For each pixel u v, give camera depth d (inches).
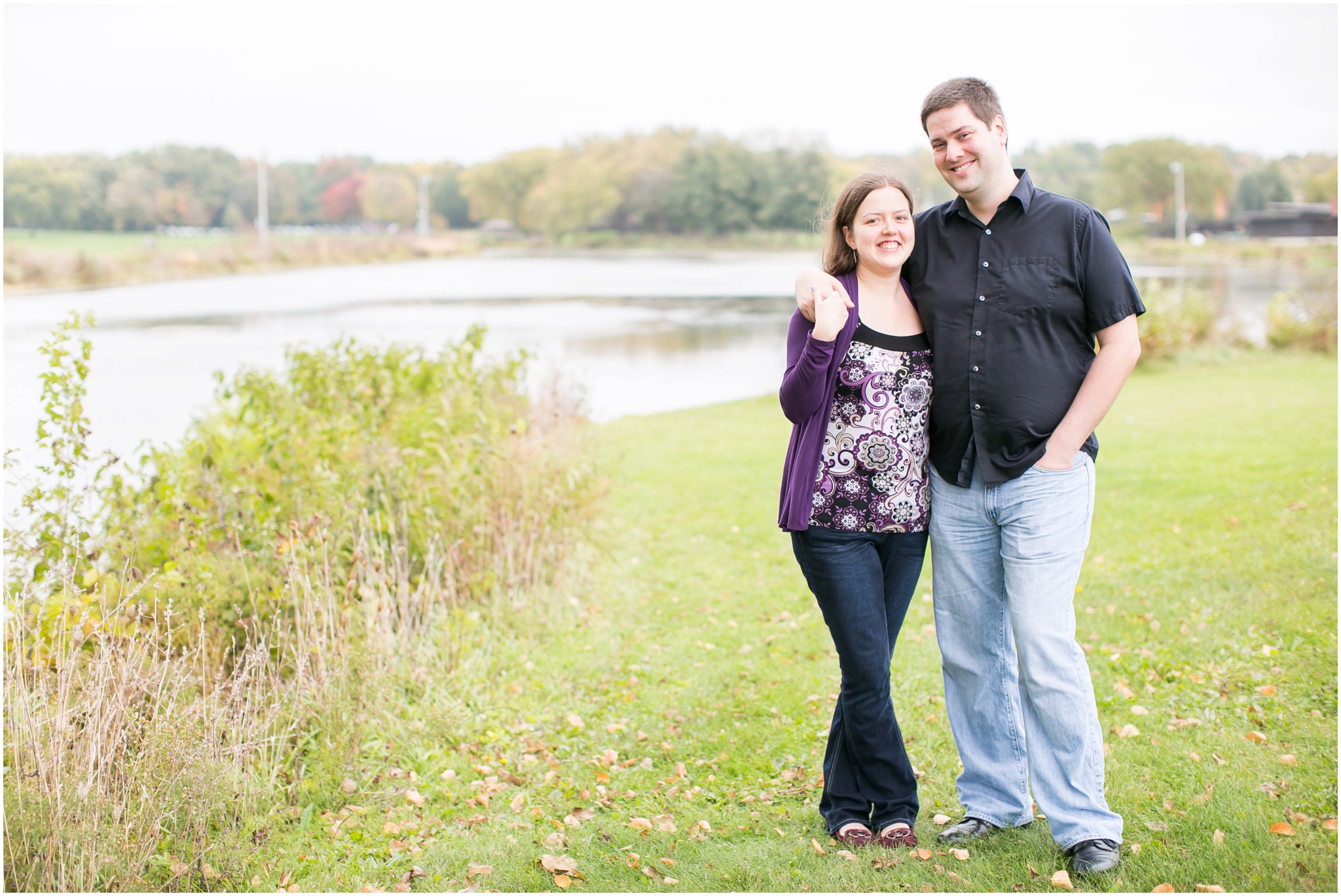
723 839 120.8
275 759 132.6
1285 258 2320.4
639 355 732.7
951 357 108.5
